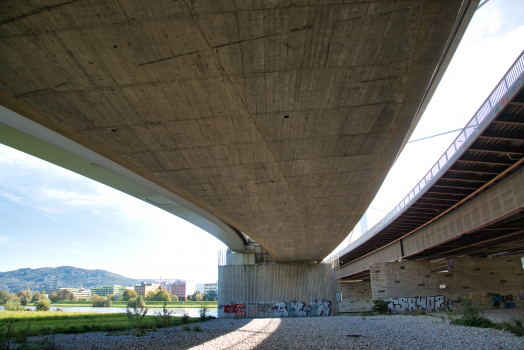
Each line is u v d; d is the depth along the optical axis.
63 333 18.38
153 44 8.23
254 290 46.16
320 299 45.66
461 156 18.97
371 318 30.88
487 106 15.55
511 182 19.70
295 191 19.06
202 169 15.46
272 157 14.59
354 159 15.20
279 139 13.07
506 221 23.61
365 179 17.84
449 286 41.69
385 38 8.57
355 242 50.25
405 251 41.25
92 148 13.23
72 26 7.57
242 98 10.46
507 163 18.41
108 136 12.22
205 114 11.16
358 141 13.58
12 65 8.55
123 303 132.00
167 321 24.19
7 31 7.58
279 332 19.94
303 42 8.50
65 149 15.23
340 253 60.31
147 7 7.23
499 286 41.47
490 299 40.41
